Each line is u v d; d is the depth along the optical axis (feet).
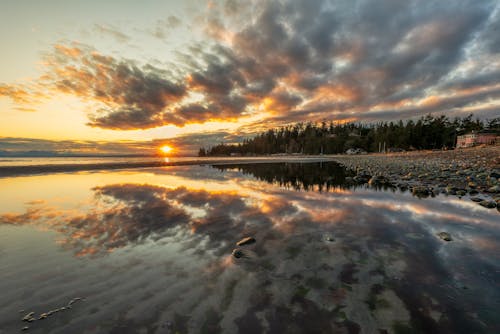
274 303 8.63
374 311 8.11
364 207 23.50
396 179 43.52
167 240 15.16
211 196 29.81
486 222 18.01
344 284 9.84
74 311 8.27
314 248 13.70
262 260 12.21
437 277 10.31
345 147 327.06
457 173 43.68
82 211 22.15
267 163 117.29
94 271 11.11
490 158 66.74
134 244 14.48
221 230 17.10
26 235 15.87
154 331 7.34
